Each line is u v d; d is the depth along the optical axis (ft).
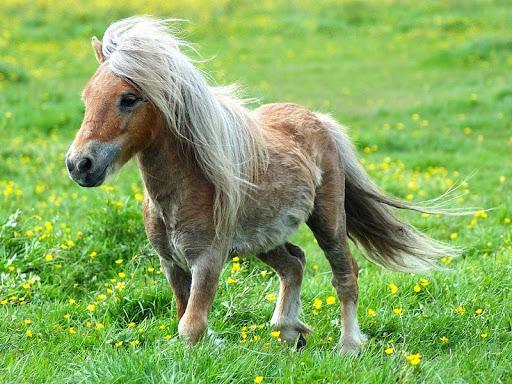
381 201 30.86
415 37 114.83
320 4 135.85
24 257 34.19
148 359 23.18
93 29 117.70
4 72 86.48
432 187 52.16
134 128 23.15
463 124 73.82
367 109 80.02
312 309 31.01
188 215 24.20
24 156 59.57
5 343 26.45
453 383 23.36
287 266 29.19
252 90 84.43
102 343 26.09
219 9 132.16
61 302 30.76
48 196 49.34
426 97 83.61
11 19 123.75
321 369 23.56
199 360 23.12
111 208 38.01
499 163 60.95
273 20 125.80
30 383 23.16
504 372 24.32
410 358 23.56
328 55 106.11
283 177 26.76
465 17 122.72
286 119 29.04
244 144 25.48
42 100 78.48
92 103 22.81
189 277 26.25
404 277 32.76
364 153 64.49
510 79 88.84
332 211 28.89
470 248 38.93
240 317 29.63
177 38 25.61
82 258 34.96
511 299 30.68
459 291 31.42
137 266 34.14
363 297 31.27
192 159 24.29
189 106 23.90
